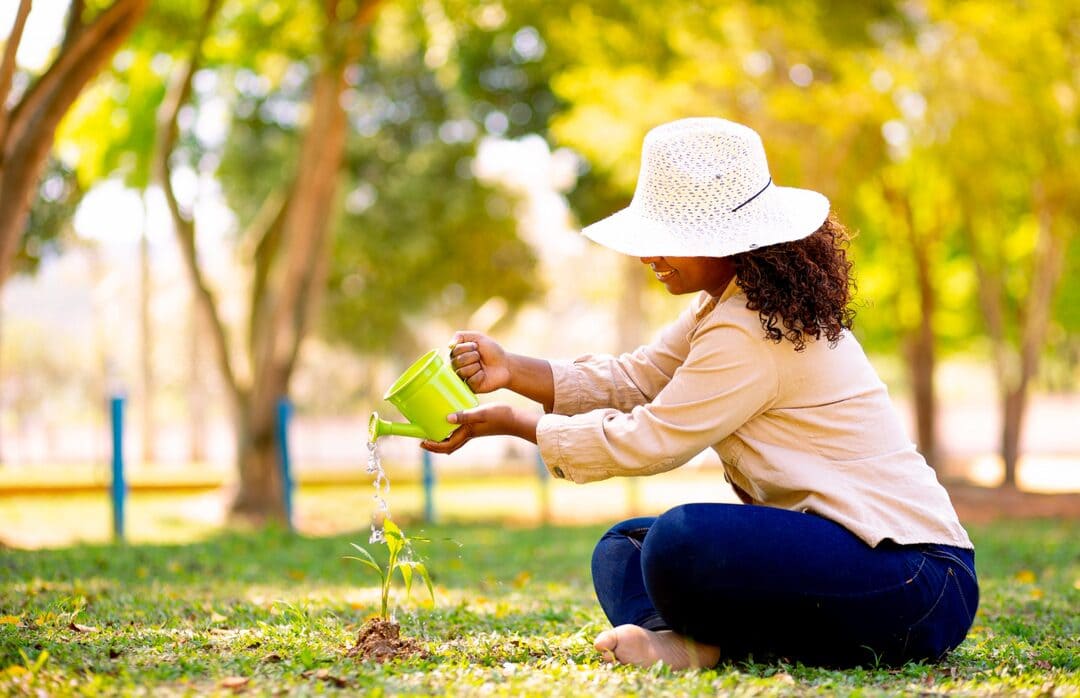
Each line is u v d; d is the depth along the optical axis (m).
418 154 20.53
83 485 14.12
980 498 13.80
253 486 11.69
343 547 6.60
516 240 22.27
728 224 2.43
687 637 2.46
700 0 10.35
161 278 34.56
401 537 2.73
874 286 17.33
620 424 2.44
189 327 23.61
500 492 15.16
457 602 3.96
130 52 11.24
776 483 2.41
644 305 25.34
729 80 11.06
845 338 2.48
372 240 20.69
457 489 15.62
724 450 2.49
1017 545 6.74
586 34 11.22
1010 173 13.05
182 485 14.82
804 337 2.38
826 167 11.92
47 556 5.52
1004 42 10.94
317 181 11.20
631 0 10.40
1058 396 33.69
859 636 2.39
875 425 2.43
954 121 11.43
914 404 16.27
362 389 33.81
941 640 2.44
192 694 2.14
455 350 2.70
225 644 2.75
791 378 2.39
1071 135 12.05
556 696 2.17
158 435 31.53
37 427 29.52
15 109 7.19
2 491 13.53
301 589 4.34
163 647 2.67
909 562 2.37
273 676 2.35
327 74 10.97
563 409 2.76
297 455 22.98
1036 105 11.38
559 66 15.75
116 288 30.50
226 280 26.33
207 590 4.25
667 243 2.43
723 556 2.31
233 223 20.09
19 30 6.12
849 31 10.66
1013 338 19.08
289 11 11.27
